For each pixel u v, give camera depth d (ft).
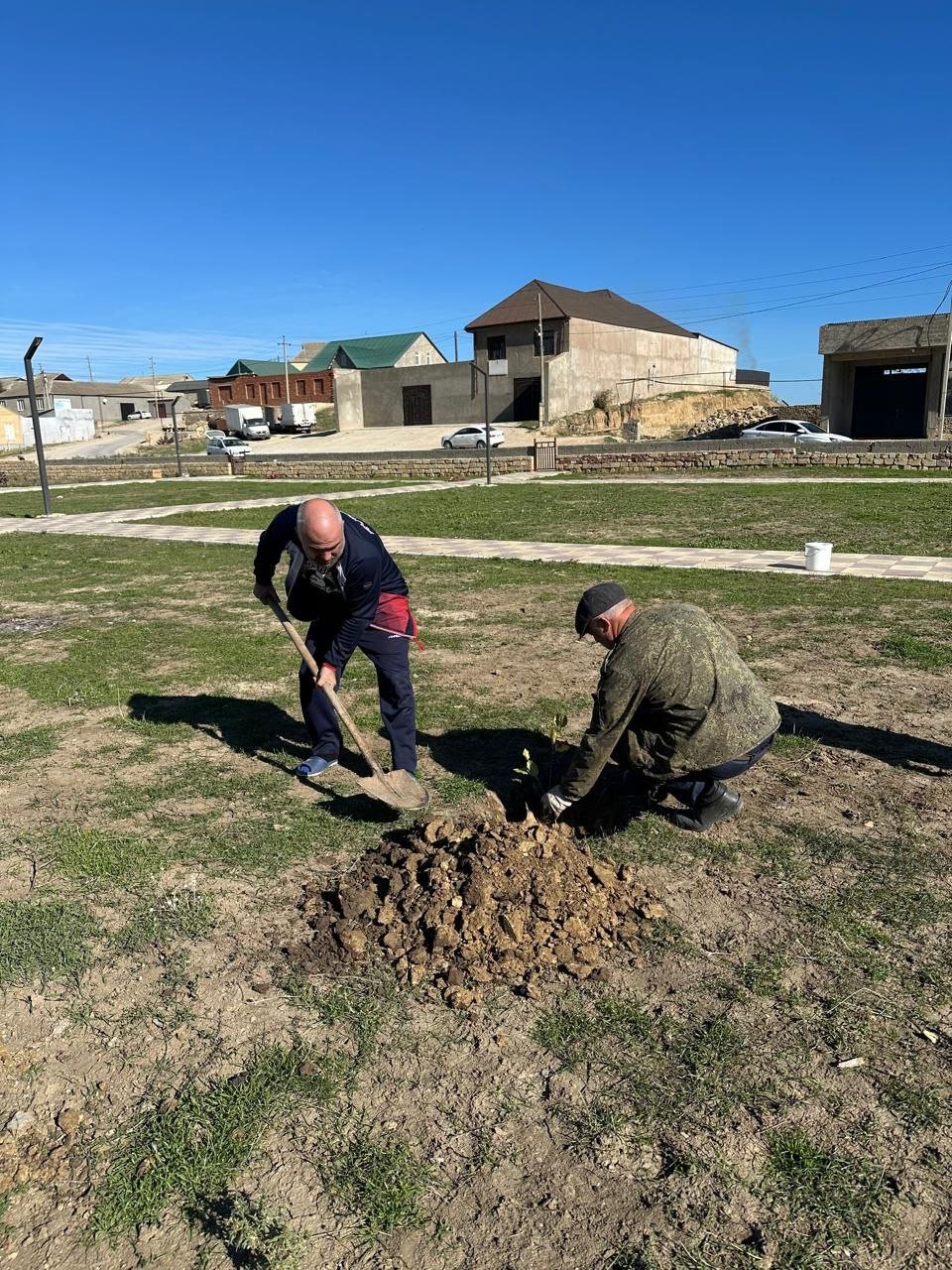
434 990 9.64
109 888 11.83
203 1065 8.67
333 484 93.45
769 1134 7.68
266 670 22.45
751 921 10.76
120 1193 7.30
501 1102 8.12
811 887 11.43
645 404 156.87
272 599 15.51
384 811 13.88
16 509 73.97
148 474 119.96
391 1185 7.27
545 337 157.07
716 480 75.20
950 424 110.63
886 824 13.08
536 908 10.43
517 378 161.89
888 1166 7.34
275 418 223.71
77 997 9.69
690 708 11.35
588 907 10.55
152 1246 6.89
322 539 12.65
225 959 10.28
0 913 11.24
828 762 15.33
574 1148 7.61
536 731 17.13
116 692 20.54
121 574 38.50
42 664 23.48
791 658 21.67
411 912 10.56
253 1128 7.86
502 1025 9.11
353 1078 8.44
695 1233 6.81
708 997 9.43
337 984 9.78
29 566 42.01
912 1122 7.77
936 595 28.14
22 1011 9.48
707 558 37.60
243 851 12.67
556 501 63.67
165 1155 7.63
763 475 77.51
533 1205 7.11
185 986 9.81
